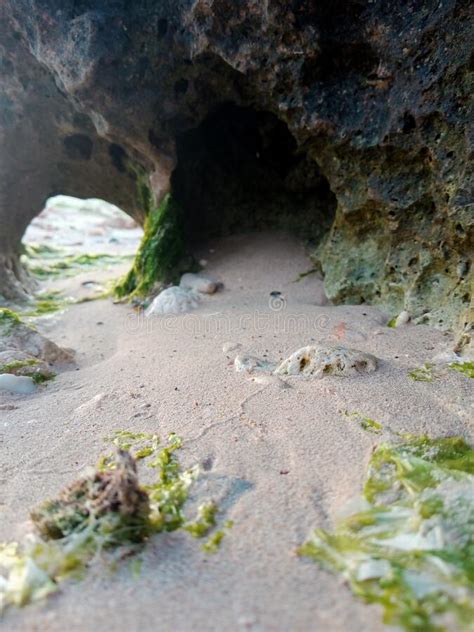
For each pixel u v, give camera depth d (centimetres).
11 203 74
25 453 32
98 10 52
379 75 46
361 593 19
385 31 43
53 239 126
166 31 53
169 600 19
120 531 22
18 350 47
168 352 46
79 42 52
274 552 22
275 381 37
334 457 28
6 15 54
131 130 60
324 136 52
